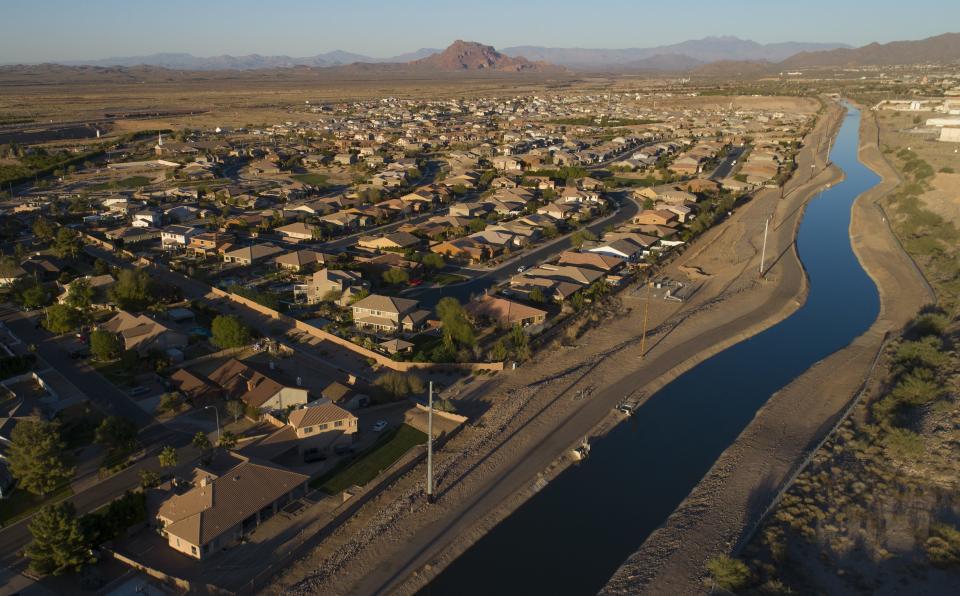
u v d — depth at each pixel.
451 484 60.88
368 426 69.81
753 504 57.88
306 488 58.34
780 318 103.06
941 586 47.50
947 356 80.31
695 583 49.16
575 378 81.56
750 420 73.38
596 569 51.19
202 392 73.00
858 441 65.75
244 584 47.66
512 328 93.75
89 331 91.44
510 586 49.25
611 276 115.75
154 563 49.59
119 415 70.56
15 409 67.44
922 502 56.50
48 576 48.00
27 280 106.19
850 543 52.12
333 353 87.12
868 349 90.25
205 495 53.16
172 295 105.31
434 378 80.94
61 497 57.25
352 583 49.22
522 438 68.38
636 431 71.00
